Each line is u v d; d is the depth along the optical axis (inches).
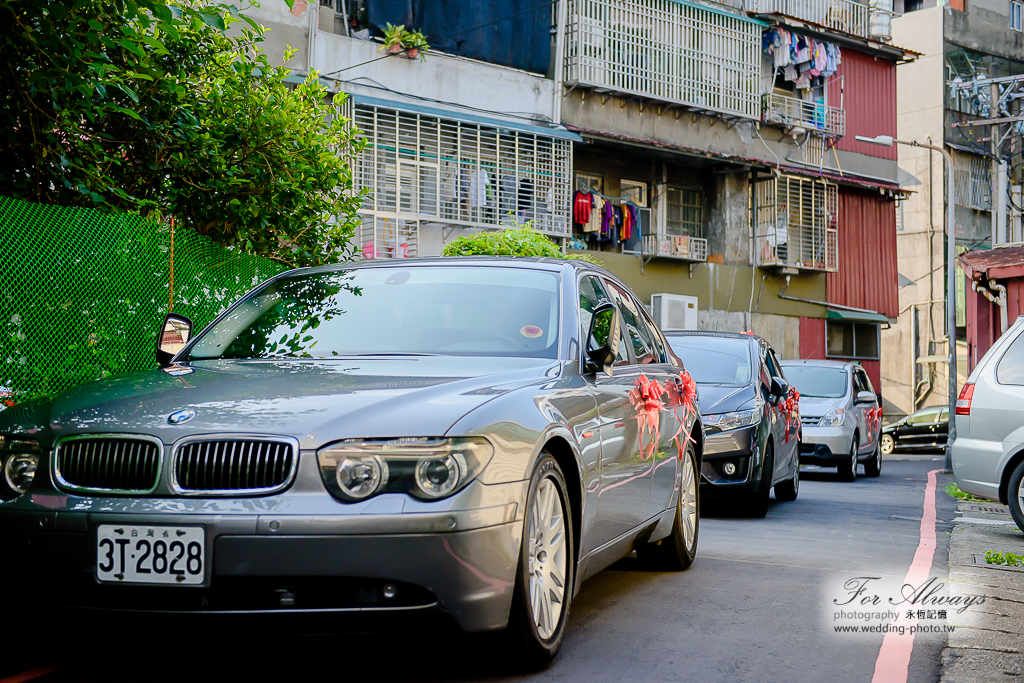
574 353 183.6
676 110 1011.9
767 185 1096.2
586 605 206.1
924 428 1084.5
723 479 366.6
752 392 387.2
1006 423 323.0
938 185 1380.4
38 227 246.2
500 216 848.9
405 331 186.4
